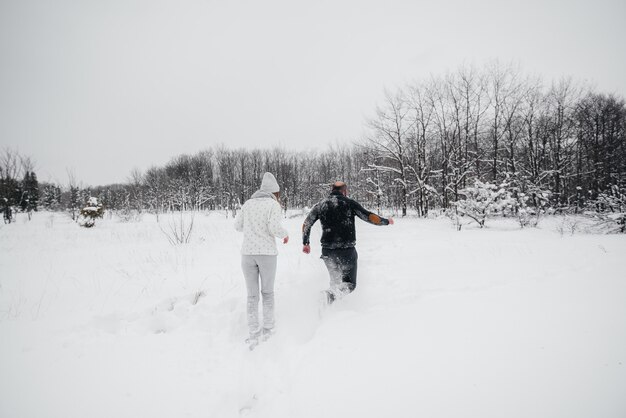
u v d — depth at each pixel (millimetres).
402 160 25719
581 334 2609
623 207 11695
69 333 3334
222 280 4852
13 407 2221
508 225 13016
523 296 3592
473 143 26578
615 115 29234
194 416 2154
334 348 2777
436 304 3555
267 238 3432
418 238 9266
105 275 5531
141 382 2537
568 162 28656
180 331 3432
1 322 3586
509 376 2152
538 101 26172
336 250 3873
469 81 25312
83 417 2131
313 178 49562
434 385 2139
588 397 1883
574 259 5234
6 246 9898
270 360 2830
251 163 55656
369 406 2012
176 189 42656
